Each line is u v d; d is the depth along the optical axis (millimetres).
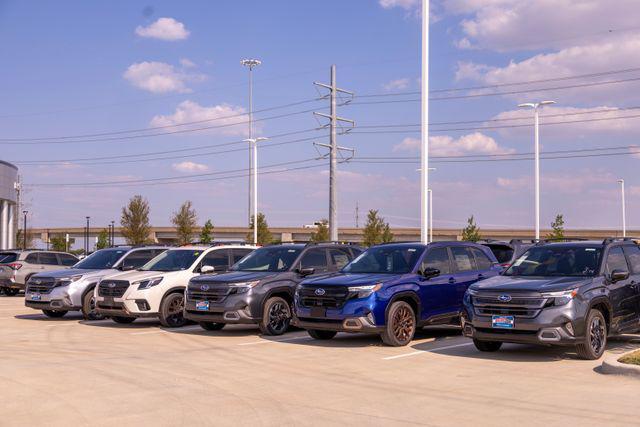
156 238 97688
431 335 15133
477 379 9820
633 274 12812
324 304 13195
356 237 96188
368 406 8156
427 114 21328
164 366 10984
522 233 85562
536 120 42750
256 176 50656
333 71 46875
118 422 7434
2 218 56688
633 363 10000
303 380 9797
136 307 16469
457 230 90000
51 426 7297
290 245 16406
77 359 11719
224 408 8070
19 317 19891
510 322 11297
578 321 11078
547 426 7188
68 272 19281
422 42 21484
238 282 14773
